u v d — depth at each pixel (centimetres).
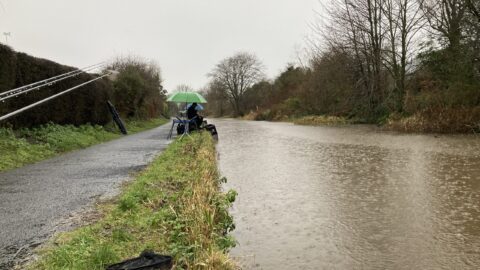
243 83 8625
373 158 1339
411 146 1636
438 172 1044
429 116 2266
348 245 552
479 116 2070
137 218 539
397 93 2905
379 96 3275
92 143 1597
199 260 401
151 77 4400
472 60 2111
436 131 2189
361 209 720
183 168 920
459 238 565
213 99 10000
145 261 385
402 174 1034
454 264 483
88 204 623
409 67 2819
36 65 1436
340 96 3903
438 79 2408
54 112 1564
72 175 871
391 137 2064
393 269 475
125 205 585
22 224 521
